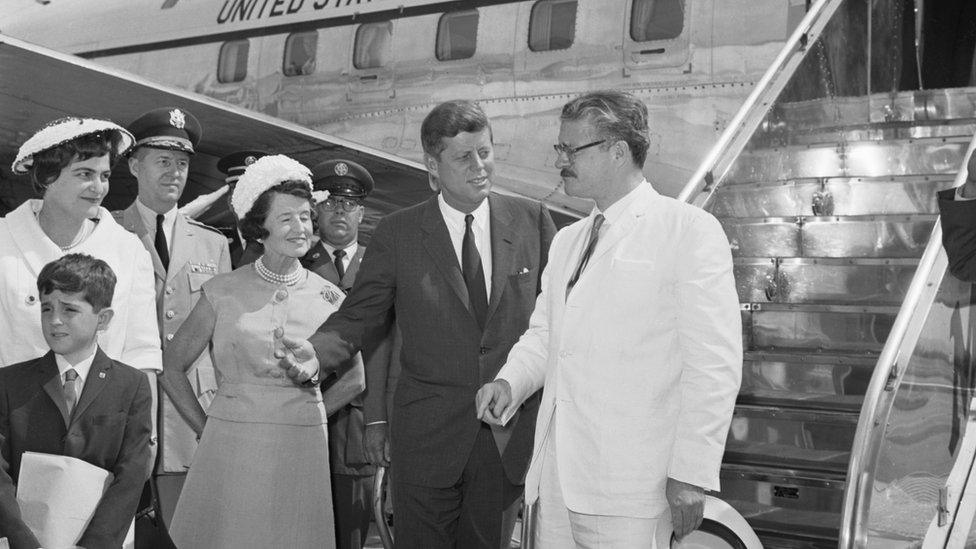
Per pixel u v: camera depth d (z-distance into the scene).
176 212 3.78
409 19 8.42
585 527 2.34
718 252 2.31
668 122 6.98
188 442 3.56
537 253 3.17
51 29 11.21
